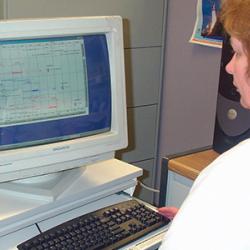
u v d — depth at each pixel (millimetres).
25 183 1320
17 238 1201
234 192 806
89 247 1145
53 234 1171
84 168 1467
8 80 1210
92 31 1315
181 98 2475
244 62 883
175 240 843
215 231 799
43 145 1296
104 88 1387
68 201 1305
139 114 2496
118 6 2240
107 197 1444
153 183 2633
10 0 1896
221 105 1683
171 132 2568
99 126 1402
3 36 1173
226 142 1687
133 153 2527
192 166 1626
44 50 1248
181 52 2418
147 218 1285
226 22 894
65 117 1323
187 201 869
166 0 2412
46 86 1271
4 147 1248
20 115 1248
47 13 2010
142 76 2447
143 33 2379
